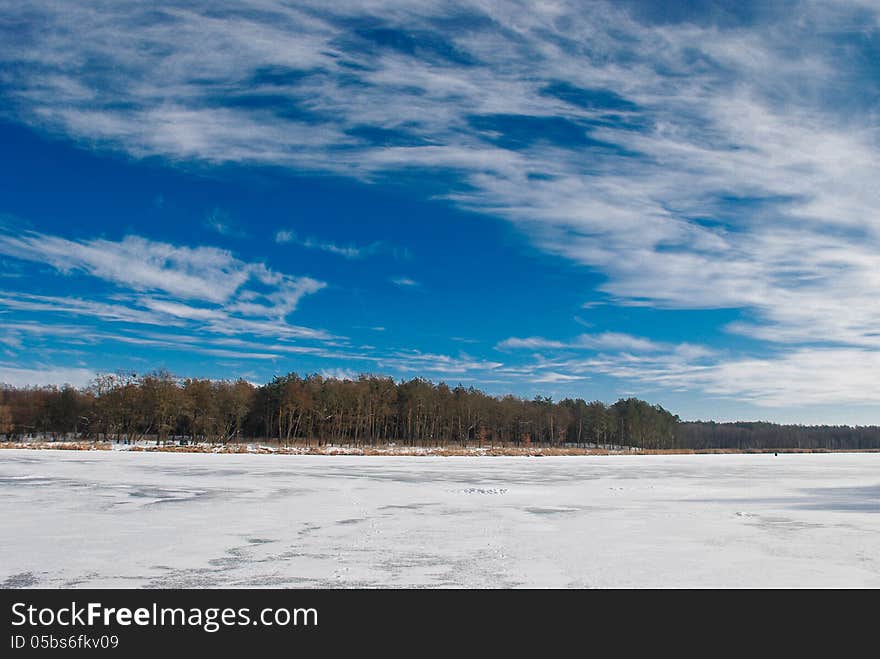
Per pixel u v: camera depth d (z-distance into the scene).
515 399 127.50
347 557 15.02
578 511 23.86
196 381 91.62
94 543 16.56
